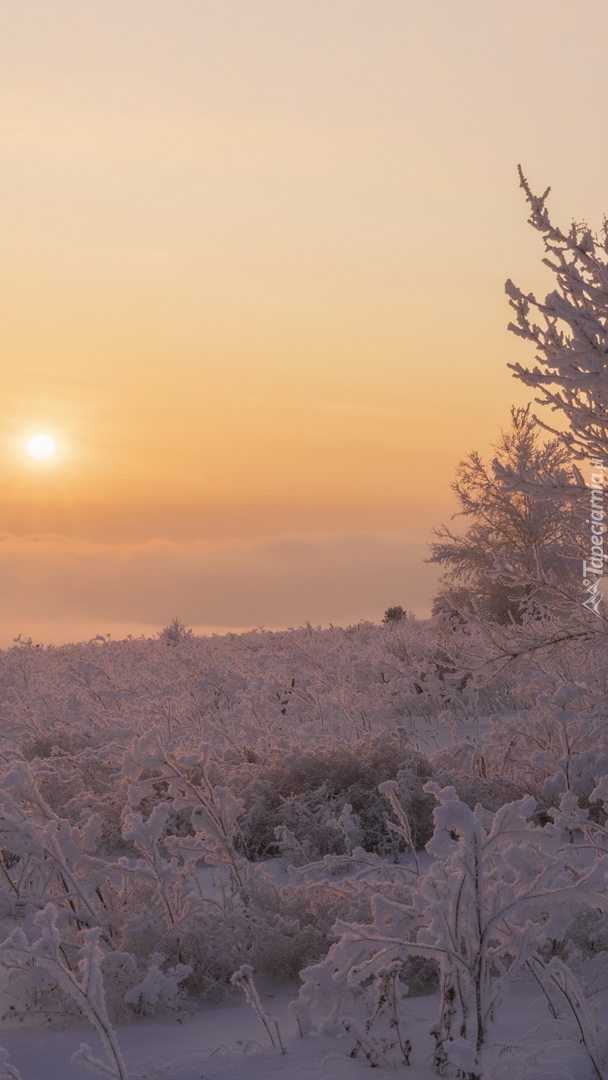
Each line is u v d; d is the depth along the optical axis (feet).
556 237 16.97
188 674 50.52
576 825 16.62
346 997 12.68
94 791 25.30
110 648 75.10
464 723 38.34
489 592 82.17
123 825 23.93
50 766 24.47
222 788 17.40
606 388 16.46
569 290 17.31
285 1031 13.12
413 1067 11.65
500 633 22.59
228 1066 11.76
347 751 27.86
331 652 57.11
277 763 27.58
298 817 24.70
